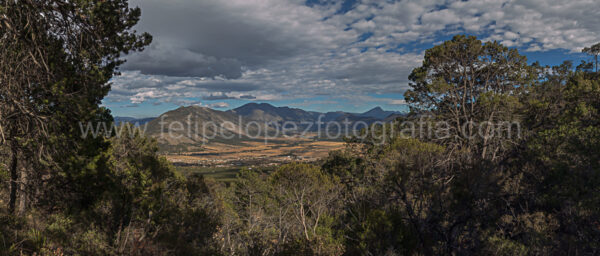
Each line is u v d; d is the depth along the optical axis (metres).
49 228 7.19
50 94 8.02
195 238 7.30
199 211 7.93
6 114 7.63
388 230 8.23
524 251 7.59
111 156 8.66
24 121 7.90
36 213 7.91
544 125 18.94
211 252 7.30
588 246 7.87
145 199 7.19
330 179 21.11
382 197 10.00
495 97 20.91
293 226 11.30
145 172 7.79
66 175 7.67
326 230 11.09
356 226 9.35
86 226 6.87
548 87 22.39
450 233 7.86
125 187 7.38
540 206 9.55
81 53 9.12
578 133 11.27
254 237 9.80
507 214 9.06
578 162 10.12
